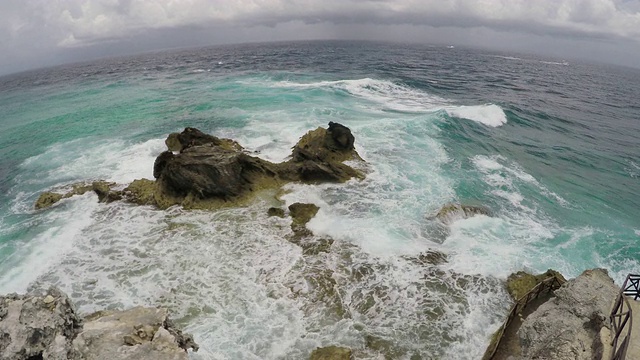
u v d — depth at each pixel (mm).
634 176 25344
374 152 24641
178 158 19156
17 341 7441
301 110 33688
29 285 13828
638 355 7527
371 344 11523
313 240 16109
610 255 16219
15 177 22938
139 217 17875
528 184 22266
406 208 18453
